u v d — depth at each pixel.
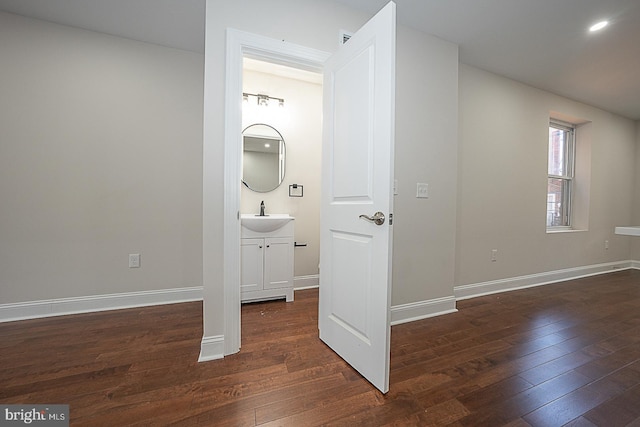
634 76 2.91
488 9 1.95
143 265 2.41
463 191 2.73
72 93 2.16
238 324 1.68
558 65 2.70
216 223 1.60
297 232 3.00
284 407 1.21
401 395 1.30
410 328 2.06
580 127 3.83
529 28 2.16
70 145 2.17
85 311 2.24
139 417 1.14
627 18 2.02
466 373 1.48
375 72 1.36
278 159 2.93
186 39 2.33
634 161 4.24
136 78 2.35
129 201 2.35
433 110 2.29
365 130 1.43
